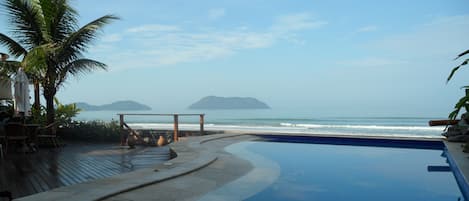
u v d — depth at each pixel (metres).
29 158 7.67
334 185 5.42
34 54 9.83
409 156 8.58
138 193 4.22
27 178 5.38
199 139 10.93
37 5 11.02
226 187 4.90
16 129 8.23
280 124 44.88
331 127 36.75
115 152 8.94
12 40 11.17
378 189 5.16
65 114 12.76
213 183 5.05
